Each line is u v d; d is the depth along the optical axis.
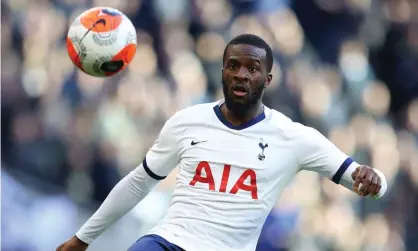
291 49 48.28
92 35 21.97
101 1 46.72
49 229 36.03
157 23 47.31
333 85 49.00
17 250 34.78
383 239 44.94
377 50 53.84
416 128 51.53
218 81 46.50
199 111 20.78
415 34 54.66
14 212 35.06
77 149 41.28
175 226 20.16
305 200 42.53
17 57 42.97
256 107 20.61
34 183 37.72
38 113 41.91
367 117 49.03
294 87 46.38
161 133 20.95
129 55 22.33
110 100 42.44
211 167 20.27
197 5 48.66
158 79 44.53
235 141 20.39
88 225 21.34
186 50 47.12
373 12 54.09
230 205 20.06
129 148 41.81
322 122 46.38
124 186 21.14
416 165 48.16
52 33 44.19
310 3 52.81
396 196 46.38
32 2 44.62
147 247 19.77
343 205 43.78
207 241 19.94
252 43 20.34
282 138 20.44
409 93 53.59
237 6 49.56
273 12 49.44
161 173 20.97
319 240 42.53
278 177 20.39
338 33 52.88
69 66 42.94
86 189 40.91
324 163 20.41
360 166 20.14
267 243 41.31
